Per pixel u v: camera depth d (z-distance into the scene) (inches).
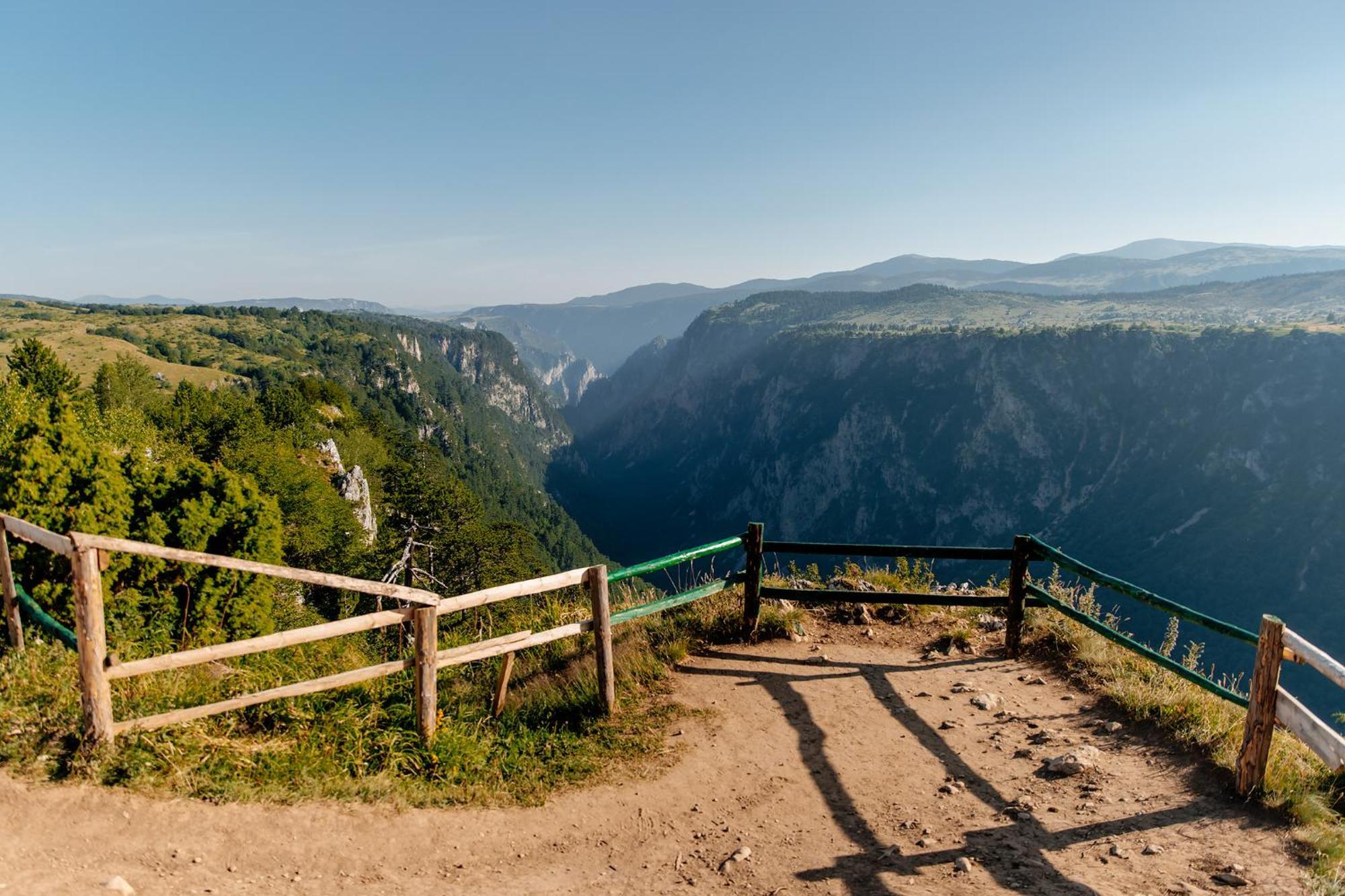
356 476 2669.8
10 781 190.2
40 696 231.0
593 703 291.7
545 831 215.8
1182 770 241.0
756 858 202.5
